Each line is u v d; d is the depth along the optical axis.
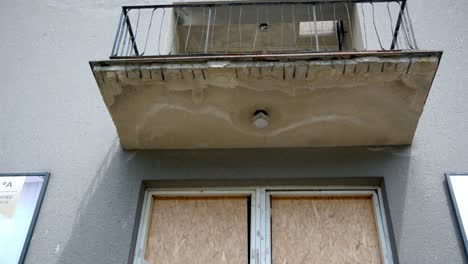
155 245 4.01
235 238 4.01
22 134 4.65
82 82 5.04
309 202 4.19
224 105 3.89
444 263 3.56
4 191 4.20
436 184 4.00
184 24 5.53
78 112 4.79
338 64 3.54
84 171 4.34
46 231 3.96
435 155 4.19
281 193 4.21
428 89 3.69
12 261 3.77
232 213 4.16
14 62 5.28
